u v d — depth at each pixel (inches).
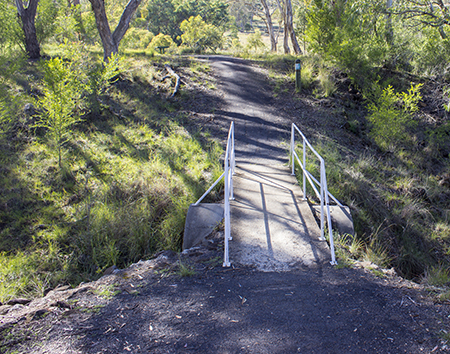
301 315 122.6
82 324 114.0
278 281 148.5
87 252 199.6
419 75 577.0
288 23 967.0
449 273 210.5
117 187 260.2
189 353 101.6
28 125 329.1
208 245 186.9
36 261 191.6
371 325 116.9
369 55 504.7
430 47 558.3
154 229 219.3
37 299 139.8
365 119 447.2
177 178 277.4
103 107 390.3
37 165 282.4
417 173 356.2
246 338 109.3
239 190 251.9
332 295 136.8
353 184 285.7
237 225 200.7
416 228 268.4
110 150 319.9
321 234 187.8
